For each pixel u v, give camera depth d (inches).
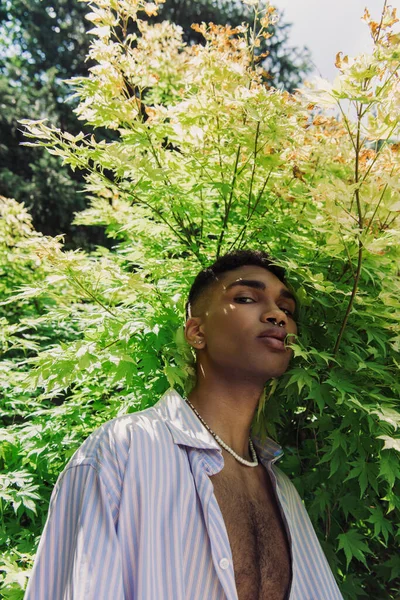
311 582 52.3
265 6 81.8
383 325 61.4
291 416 75.5
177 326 70.6
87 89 74.0
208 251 82.7
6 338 101.7
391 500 57.4
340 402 53.6
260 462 56.7
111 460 42.7
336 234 57.7
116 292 71.8
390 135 54.7
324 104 55.1
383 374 61.4
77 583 36.8
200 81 73.9
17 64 494.6
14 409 95.2
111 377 74.8
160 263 79.0
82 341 68.8
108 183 77.9
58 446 76.8
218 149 75.2
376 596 72.4
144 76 79.9
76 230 390.0
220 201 82.9
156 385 69.6
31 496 71.2
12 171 437.7
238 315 52.6
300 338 62.8
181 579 40.4
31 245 68.0
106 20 74.7
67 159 73.4
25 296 74.8
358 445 60.5
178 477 44.9
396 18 54.7
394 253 62.4
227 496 48.1
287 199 73.8
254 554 47.1
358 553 60.8
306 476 66.0
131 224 86.6
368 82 53.0
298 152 75.8
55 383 64.9
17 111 424.2
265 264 58.6
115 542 38.7
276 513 52.7
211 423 51.7
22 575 62.1
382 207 55.2
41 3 478.3
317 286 59.3
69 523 41.3
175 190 77.8
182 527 43.4
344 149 75.1
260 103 67.4
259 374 51.6
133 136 75.7
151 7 76.7
